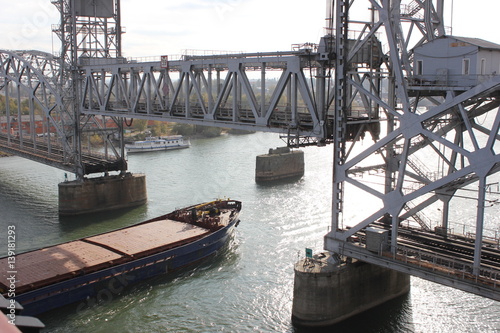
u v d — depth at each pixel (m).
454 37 31.67
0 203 72.25
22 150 86.56
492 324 36.31
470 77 30.34
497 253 33.22
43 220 65.12
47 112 76.12
